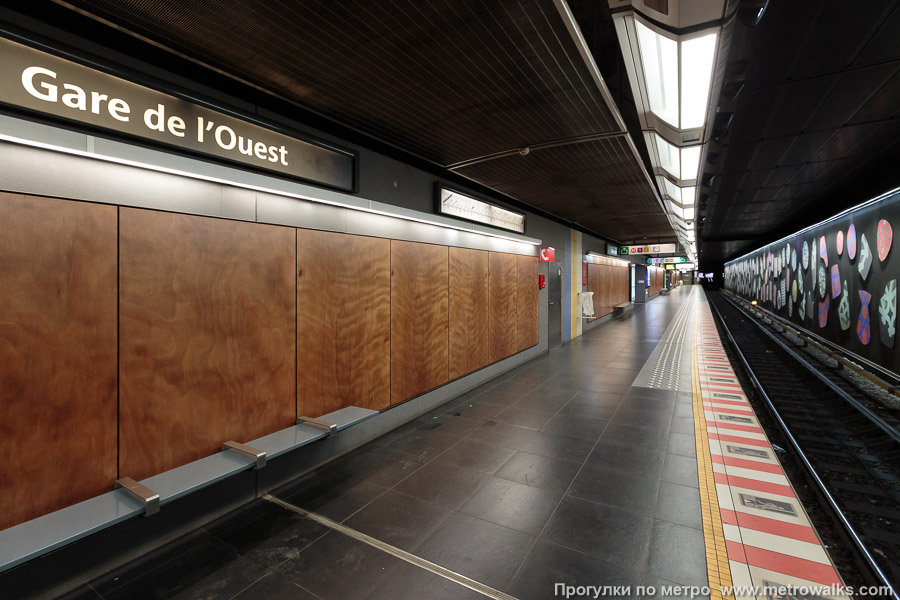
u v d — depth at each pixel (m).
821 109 4.97
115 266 2.32
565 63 2.81
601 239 15.27
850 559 2.50
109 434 2.30
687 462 3.74
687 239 14.12
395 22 2.32
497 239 6.95
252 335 3.07
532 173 5.68
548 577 2.31
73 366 2.16
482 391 6.12
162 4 2.11
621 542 2.61
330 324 3.74
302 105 3.46
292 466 3.44
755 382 6.61
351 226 3.98
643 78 2.83
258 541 2.65
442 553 2.52
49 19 2.27
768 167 7.49
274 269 3.23
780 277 15.38
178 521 2.67
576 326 11.91
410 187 4.99
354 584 2.27
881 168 7.51
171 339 2.59
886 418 5.24
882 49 3.67
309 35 2.44
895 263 6.59
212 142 2.87
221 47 2.56
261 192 3.14
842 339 8.91
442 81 3.04
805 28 3.37
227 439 2.90
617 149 4.62
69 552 2.19
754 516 2.88
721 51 2.31
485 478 3.47
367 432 4.22
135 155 2.28
